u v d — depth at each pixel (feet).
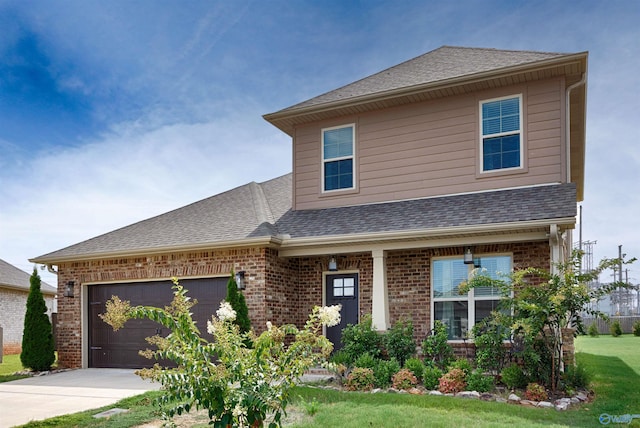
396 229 36.45
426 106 42.16
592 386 31.53
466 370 30.37
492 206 36.29
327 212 43.75
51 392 33.40
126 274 44.39
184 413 25.63
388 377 31.45
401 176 42.32
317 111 44.65
